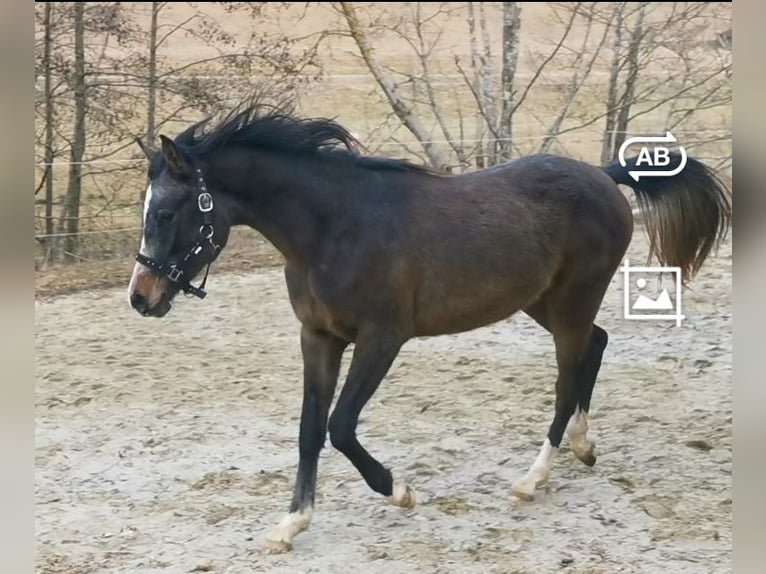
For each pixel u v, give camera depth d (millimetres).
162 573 3932
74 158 10391
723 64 12227
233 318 8289
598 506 4535
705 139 12570
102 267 10141
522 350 7238
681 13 12648
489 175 4652
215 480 4934
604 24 13180
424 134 11695
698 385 6309
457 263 4332
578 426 4953
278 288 9328
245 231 11406
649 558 3992
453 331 4508
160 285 3982
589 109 13531
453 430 5617
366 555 4055
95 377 6711
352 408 4125
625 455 5176
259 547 4160
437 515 4461
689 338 7352
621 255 4926
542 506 4551
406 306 4246
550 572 3869
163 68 11461
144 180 10773
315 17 14219
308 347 4309
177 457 5289
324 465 5129
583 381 4980
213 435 5621
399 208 4285
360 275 4113
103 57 10719
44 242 10508
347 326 4203
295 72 11445
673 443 5336
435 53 14172
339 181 4219
